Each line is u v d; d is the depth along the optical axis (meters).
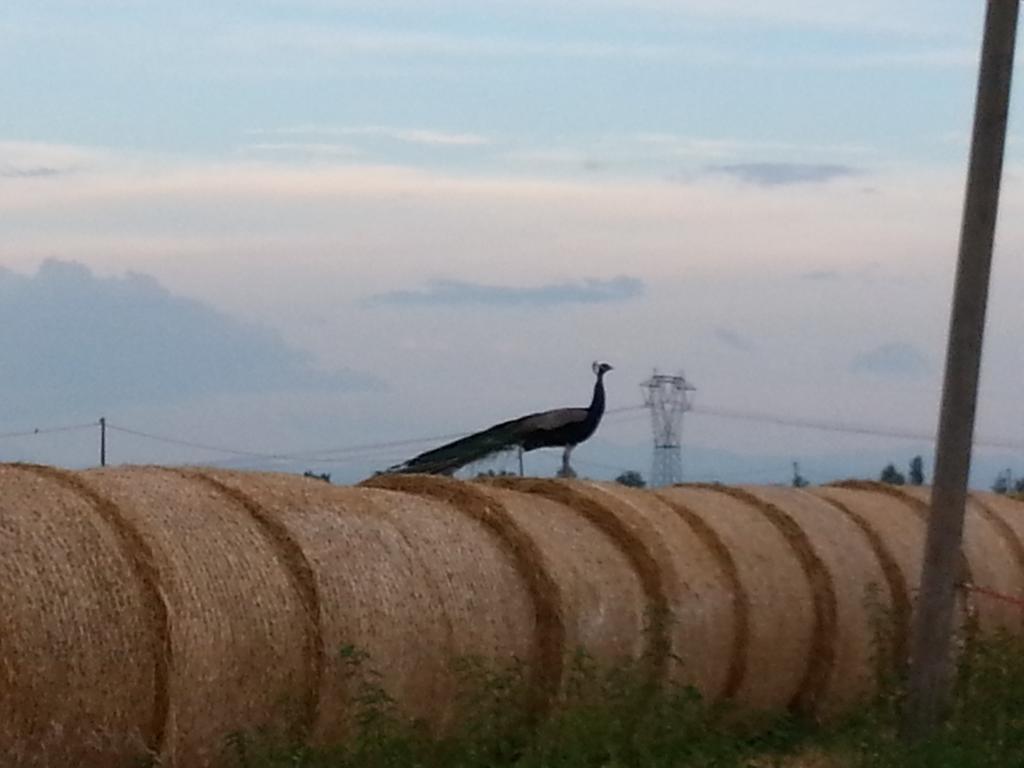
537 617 13.16
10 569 9.99
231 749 10.87
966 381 14.41
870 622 16.27
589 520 14.36
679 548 14.56
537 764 11.90
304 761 11.02
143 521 10.70
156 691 10.45
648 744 12.75
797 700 16.00
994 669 15.63
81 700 10.12
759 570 15.33
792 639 15.64
